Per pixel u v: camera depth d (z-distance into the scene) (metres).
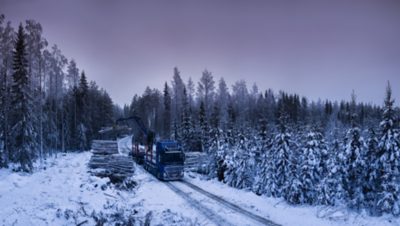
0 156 27.30
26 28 34.34
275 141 22.97
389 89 16.81
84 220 14.42
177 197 22.42
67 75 57.03
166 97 74.12
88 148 56.41
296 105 76.25
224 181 28.20
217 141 32.22
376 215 16.16
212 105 71.25
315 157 20.33
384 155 16.34
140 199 21.78
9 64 31.42
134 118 43.38
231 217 17.31
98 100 69.44
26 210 14.11
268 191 22.42
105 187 22.64
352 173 17.86
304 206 19.25
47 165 31.25
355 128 18.27
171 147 30.20
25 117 27.38
